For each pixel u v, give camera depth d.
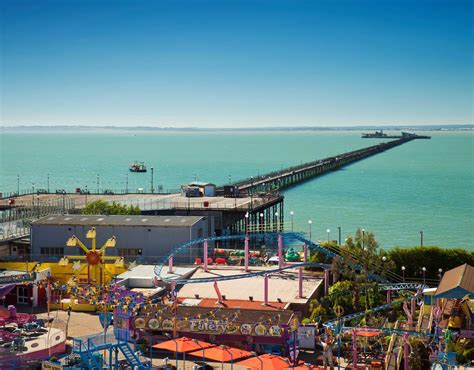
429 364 65.75
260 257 114.12
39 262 102.62
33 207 145.62
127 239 108.44
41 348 68.69
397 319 81.12
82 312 87.44
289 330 72.50
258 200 166.00
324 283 95.62
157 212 145.00
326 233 180.75
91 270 94.19
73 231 109.06
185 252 107.25
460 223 198.38
